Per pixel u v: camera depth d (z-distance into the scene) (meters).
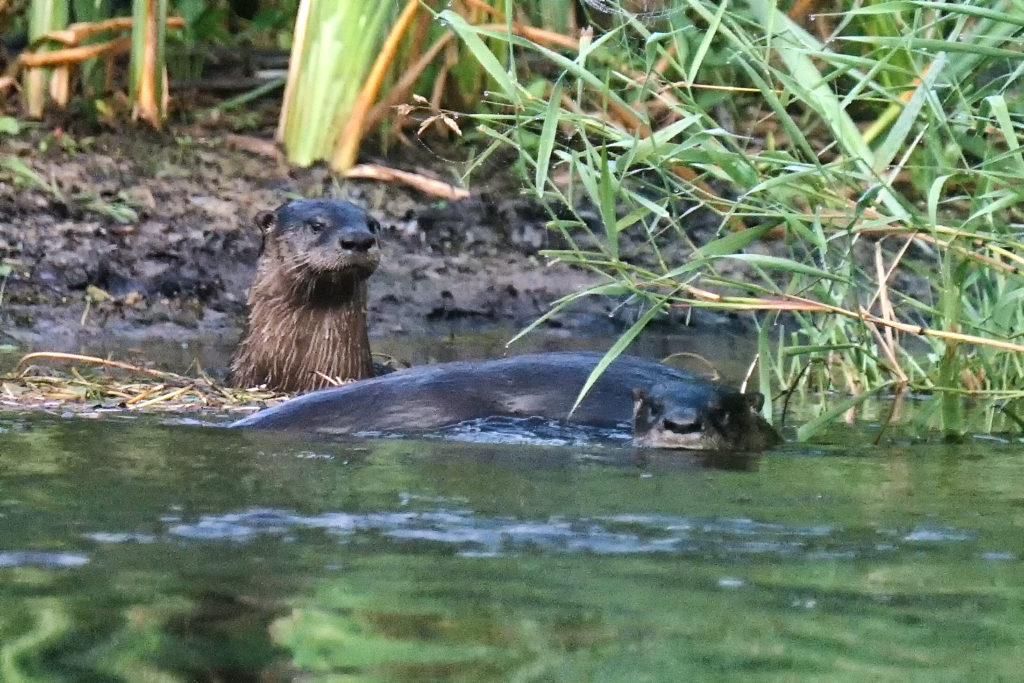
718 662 4.49
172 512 6.52
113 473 7.55
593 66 15.41
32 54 17.47
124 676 4.31
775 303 9.32
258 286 13.03
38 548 5.80
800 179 9.56
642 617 4.98
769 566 5.71
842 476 8.02
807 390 12.38
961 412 9.94
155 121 18.02
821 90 10.43
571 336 15.63
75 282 15.33
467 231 17.36
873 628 4.89
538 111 9.78
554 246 17.31
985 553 5.99
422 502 6.86
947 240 10.30
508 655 4.54
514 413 9.91
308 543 5.96
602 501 7.00
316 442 8.94
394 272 16.50
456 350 14.55
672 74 15.27
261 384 12.87
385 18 17.75
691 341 15.65
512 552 5.87
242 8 20.84
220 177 17.39
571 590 5.31
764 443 9.41
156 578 5.39
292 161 17.89
